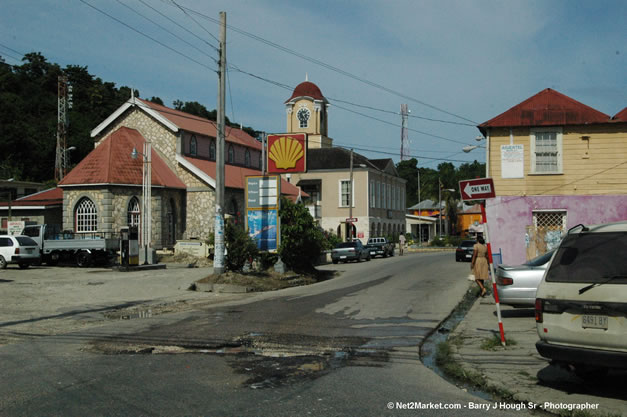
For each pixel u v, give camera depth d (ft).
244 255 76.33
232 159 163.94
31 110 274.77
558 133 71.31
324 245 94.89
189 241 113.91
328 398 21.68
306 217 90.07
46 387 22.82
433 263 119.44
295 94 235.81
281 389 22.84
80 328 39.58
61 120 211.41
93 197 115.75
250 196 85.87
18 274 84.89
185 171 133.28
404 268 104.42
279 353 30.32
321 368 26.81
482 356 29.53
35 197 142.92
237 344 32.78
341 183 209.46
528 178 71.87
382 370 26.63
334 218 208.95
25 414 19.26
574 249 23.61
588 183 70.38
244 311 48.39
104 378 24.39
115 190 115.75
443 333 38.70
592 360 21.52
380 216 222.28
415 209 325.62
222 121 72.74
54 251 101.24
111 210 115.03
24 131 241.76
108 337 35.22
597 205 69.87
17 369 26.14
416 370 26.84
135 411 19.67
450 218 282.97
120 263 91.71
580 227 24.49
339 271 105.60
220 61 72.69
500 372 26.05
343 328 39.04
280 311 48.24
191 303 55.83
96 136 140.77
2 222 137.08
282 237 85.81
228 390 22.57
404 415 19.88
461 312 49.29
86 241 98.32
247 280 71.00
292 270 88.07
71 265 104.32
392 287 69.46
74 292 63.98
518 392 22.56
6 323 42.22
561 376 25.23
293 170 106.63
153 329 38.40
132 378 24.41
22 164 235.20
